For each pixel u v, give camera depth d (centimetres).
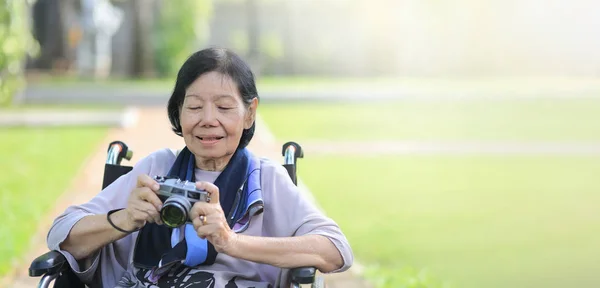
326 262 264
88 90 2153
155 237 277
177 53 3022
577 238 673
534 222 734
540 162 1139
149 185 248
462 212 773
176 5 2994
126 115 1581
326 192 862
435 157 1179
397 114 1917
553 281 543
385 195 852
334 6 3806
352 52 3834
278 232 279
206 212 243
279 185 285
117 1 3303
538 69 3753
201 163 285
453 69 3806
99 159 1054
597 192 895
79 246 266
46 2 3088
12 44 853
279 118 1781
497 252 621
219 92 271
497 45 3775
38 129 1445
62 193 807
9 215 676
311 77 3797
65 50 3078
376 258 596
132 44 3023
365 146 1290
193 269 269
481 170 1059
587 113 1939
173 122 289
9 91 905
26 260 547
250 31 3631
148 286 266
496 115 1902
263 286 274
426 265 578
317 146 1276
